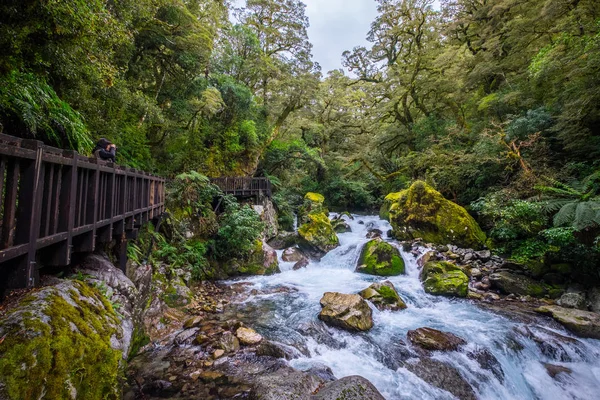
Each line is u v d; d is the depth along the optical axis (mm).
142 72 11539
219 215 12422
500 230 10000
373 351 5438
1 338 1803
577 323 6250
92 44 4578
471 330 6191
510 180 10797
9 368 1669
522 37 12156
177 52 12352
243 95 17469
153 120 11375
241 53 20188
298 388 3549
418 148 18328
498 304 7695
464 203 13492
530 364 5309
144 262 7191
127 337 4102
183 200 10891
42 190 2523
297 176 22406
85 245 3510
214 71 18703
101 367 2316
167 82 14055
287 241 13789
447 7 16875
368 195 23203
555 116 9461
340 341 5793
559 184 8508
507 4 12297
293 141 22891
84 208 3402
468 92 15742
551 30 10734
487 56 13883
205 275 9633
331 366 4949
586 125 9203
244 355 5164
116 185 4594
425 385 4570
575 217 6781
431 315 7016
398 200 13977
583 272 7762
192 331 5965
